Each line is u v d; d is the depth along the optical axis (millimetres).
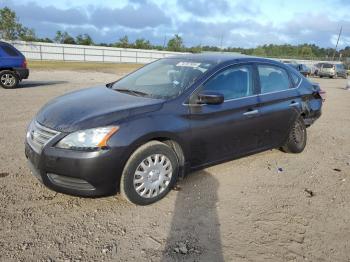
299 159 6211
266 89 5520
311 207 4383
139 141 3902
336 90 21750
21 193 4254
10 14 46094
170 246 3408
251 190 4766
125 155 3832
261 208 4270
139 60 54562
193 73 4770
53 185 3846
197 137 4480
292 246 3529
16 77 13914
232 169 5484
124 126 3840
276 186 4961
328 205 4473
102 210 3988
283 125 5820
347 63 67688
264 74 5555
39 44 46188
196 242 3498
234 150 5082
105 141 3717
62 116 3943
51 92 13125
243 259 3275
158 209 4094
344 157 6539
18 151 5707
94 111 3982
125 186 3932
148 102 4246
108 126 3768
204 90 4602
